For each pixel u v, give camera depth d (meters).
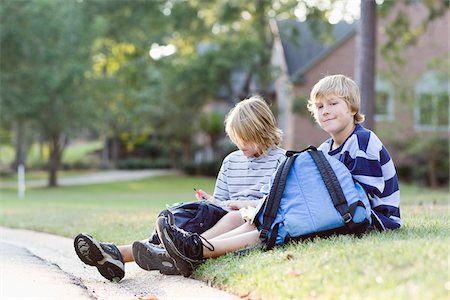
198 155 43.38
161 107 36.59
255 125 5.19
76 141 65.38
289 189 4.69
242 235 4.73
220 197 5.48
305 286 3.57
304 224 4.56
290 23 28.56
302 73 27.91
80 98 29.62
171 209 4.97
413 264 3.53
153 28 34.44
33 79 28.19
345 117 4.90
